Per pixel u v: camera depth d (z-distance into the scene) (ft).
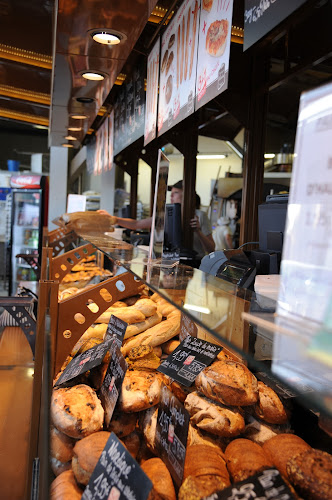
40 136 34.55
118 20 8.68
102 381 4.00
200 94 8.14
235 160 18.53
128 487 2.45
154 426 3.39
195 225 14.01
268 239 6.21
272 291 3.92
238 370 3.47
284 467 2.74
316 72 9.66
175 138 14.05
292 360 1.92
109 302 5.02
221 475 2.69
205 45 7.91
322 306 1.90
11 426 5.62
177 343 5.01
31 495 3.21
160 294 3.82
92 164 25.84
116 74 12.00
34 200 25.00
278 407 3.25
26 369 7.66
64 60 10.97
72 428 3.29
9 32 13.67
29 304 8.09
